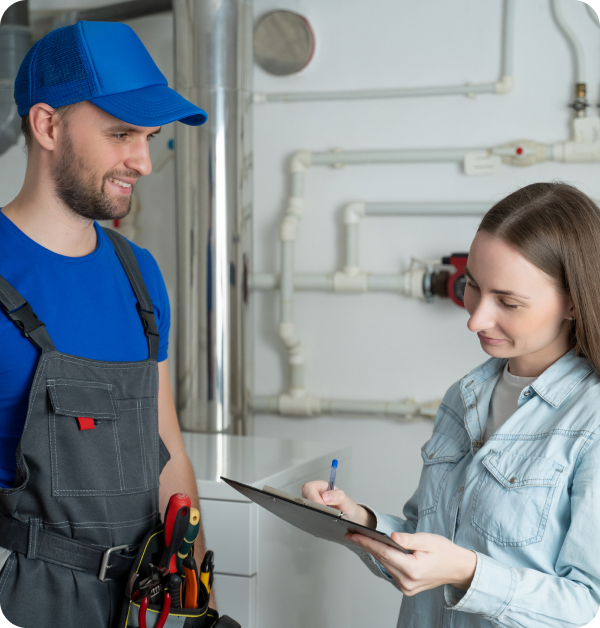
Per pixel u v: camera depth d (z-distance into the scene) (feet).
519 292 3.28
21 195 3.62
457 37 7.87
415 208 7.88
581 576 3.13
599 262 3.27
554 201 3.34
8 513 3.32
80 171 3.40
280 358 8.66
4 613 3.27
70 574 3.37
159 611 3.48
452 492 3.77
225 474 5.20
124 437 3.58
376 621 8.07
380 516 4.02
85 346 3.54
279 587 5.31
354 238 8.12
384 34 8.11
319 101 8.33
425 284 7.82
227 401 7.54
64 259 3.55
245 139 7.43
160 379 4.24
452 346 8.04
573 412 3.34
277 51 8.32
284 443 6.43
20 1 8.05
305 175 8.43
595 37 7.48
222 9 7.13
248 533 4.89
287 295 8.25
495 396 3.84
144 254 4.15
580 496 3.12
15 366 3.31
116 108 3.28
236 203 7.41
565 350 3.56
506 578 3.09
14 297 3.31
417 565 3.01
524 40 7.68
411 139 8.07
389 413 8.11
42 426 3.30
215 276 7.39
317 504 3.24
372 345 8.32
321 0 8.27
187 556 3.67
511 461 3.43
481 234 3.43
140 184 8.95
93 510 3.42
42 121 3.41
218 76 7.20
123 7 8.13
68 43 3.35
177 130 7.38
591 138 7.36
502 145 7.78
